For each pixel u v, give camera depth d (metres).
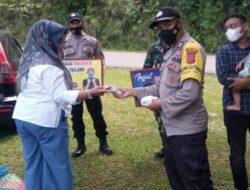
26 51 3.77
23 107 3.76
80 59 5.08
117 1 22.89
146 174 5.17
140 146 6.12
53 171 3.84
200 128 3.55
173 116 3.50
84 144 5.82
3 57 6.24
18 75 3.81
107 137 6.54
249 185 4.70
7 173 5.07
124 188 4.81
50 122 3.72
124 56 18.48
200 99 3.56
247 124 4.14
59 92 3.68
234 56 4.09
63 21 24.55
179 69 3.47
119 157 5.71
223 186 4.78
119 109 8.40
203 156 3.60
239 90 4.00
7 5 25.41
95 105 5.66
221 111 8.18
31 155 3.89
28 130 3.78
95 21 22.84
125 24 22.34
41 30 3.69
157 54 5.07
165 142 3.73
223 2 19.97
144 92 3.89
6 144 6.34
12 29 25.02
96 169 5.32
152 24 3.59
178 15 3.48
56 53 3.76
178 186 3.80
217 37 19.45
